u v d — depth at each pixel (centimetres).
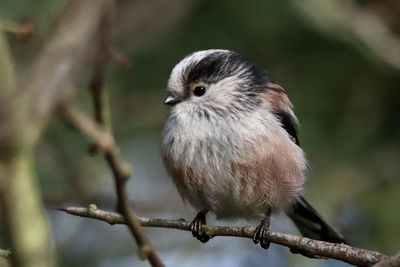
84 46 568
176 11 1016
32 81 533
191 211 1245
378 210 1161
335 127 1227
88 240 1264
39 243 495
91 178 1160
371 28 1202
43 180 1132
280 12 1221
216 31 1241
